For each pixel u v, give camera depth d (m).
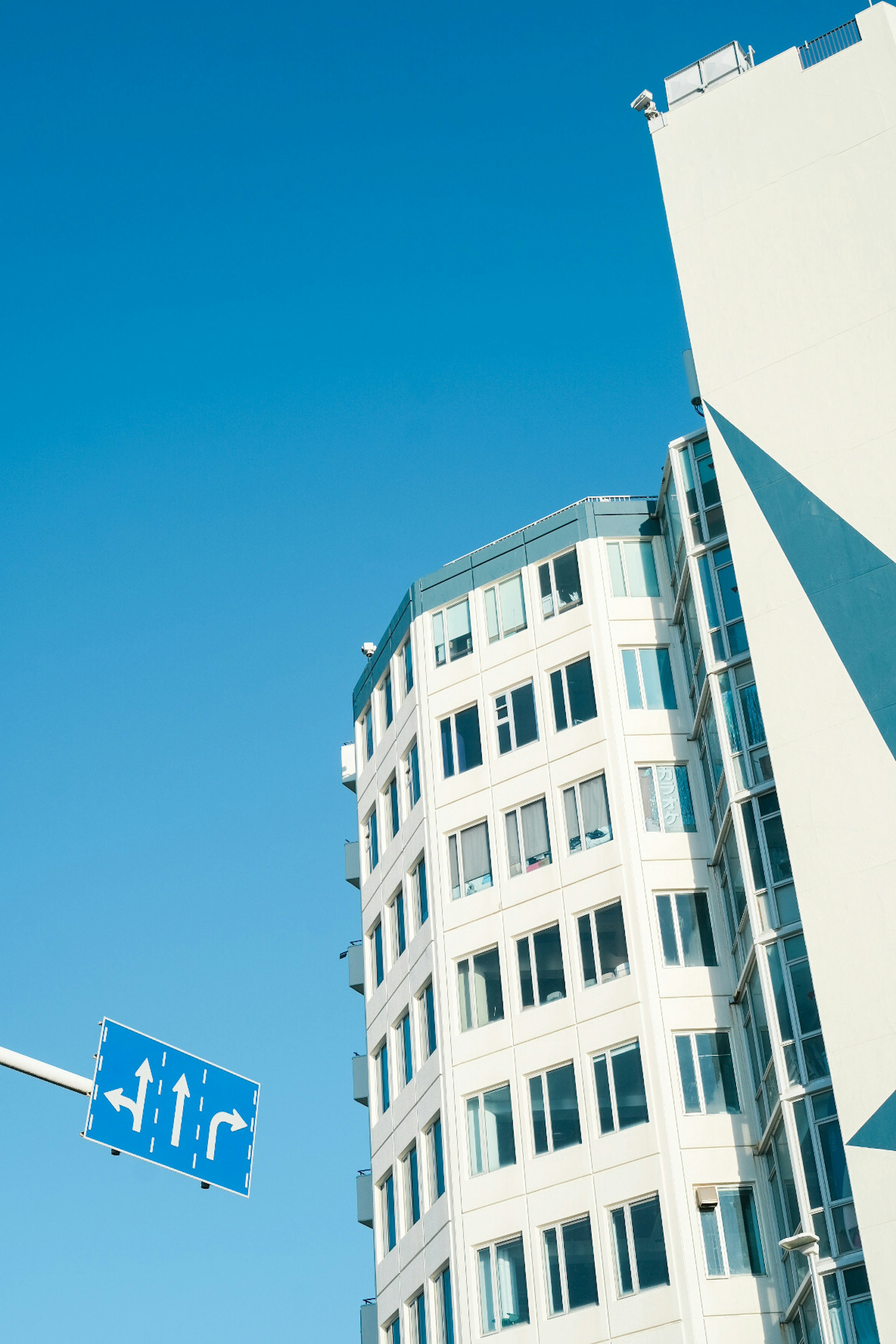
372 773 53.22
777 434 40.94
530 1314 39.03
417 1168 44.41
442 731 49.00
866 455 39.50
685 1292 36.97
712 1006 40.97
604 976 42.16
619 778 44.38
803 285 42.25
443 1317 41.31
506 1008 43.47
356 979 50.62
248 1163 18.69
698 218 44.75
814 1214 34.16
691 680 45.44
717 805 42.66
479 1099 42.75
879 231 41.75
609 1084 40.72
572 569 48.59
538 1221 40.03
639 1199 38.78
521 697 47.72
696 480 44.34
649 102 46.81
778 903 37.94
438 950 45.59
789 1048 36.19
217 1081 18.83
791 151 44.09
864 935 35.00
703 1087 39.91
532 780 46.19
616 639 46.72
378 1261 45.62
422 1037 45.94
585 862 43.97
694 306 43.72
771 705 38.28
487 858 46.16
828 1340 32.69
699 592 42.88
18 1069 17.58
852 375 40.53
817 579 38.97
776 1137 37.28
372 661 55.12
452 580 51.41
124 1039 18.31
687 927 42.25
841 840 36.12
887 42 43.84
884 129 42.84
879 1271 32.06
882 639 37.53
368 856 52.47
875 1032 34.06
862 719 37.00
